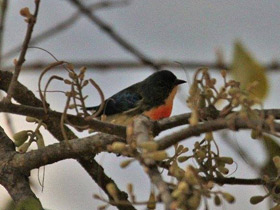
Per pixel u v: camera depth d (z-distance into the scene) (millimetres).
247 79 5520
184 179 5121
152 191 5117
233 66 5562
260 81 5508
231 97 5594
